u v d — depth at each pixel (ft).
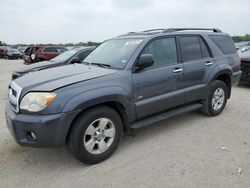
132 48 13.57
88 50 28.14
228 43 18.76
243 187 9.68
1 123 17.02
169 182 10.11
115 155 12.43
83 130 10.94
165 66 14.15
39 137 10.27
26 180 10.46
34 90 10.57
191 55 15.81
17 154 12.66
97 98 11.07
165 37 14.65
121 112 12.58
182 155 12.29
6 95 26.50
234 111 19.25
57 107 10.23
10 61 95.50
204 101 17.16
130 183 10.12
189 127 15.94
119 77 12.18
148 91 13.28
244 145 13.30
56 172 11.03
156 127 16.01
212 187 9.71
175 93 14.62
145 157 12.17
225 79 18.71
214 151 12.65
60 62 26.61
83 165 11.60
